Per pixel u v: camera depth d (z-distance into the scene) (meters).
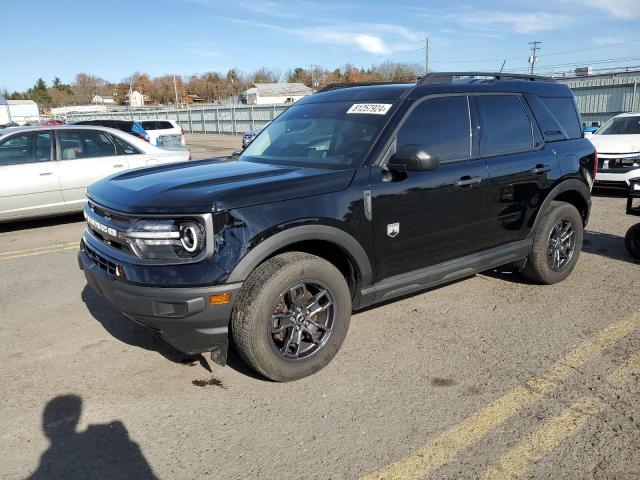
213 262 2.92
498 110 4.42
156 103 124.12
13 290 5.10
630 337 3.93
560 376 3.40
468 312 4.46
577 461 2.59
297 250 3.45
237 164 4.00
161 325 2.99
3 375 3.48
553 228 4.85
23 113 68.94
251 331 3.07
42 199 7.52
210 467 2.59
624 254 6.11
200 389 3.29
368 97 4.15
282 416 3.00
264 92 86.50
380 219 3.55
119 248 3.19
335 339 3.46
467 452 2.68
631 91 22.20
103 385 3.34
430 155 3.41
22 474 2.55
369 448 2.72
